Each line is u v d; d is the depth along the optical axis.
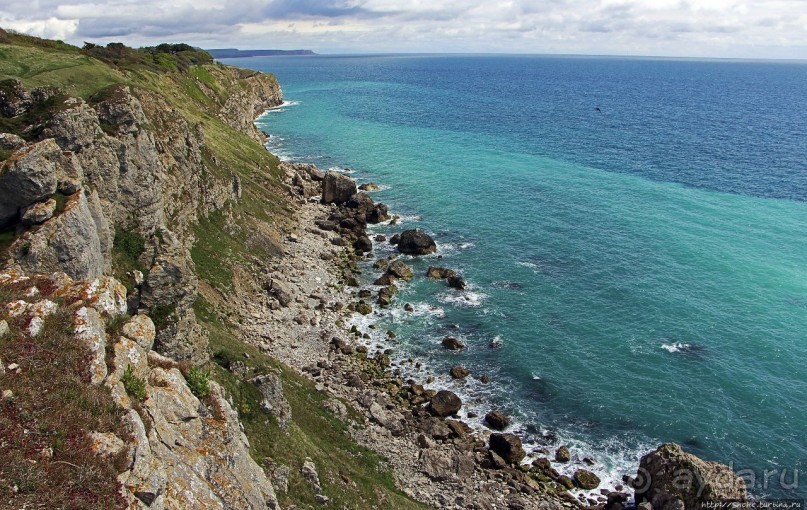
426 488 39.75
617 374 53.78
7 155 33.69
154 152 47.16
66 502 15.98
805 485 41.44
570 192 107.00
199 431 23.50
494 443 45.12
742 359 55.47
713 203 99.88
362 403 47.69
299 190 100.62
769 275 71.56
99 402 19.12
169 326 33.47
